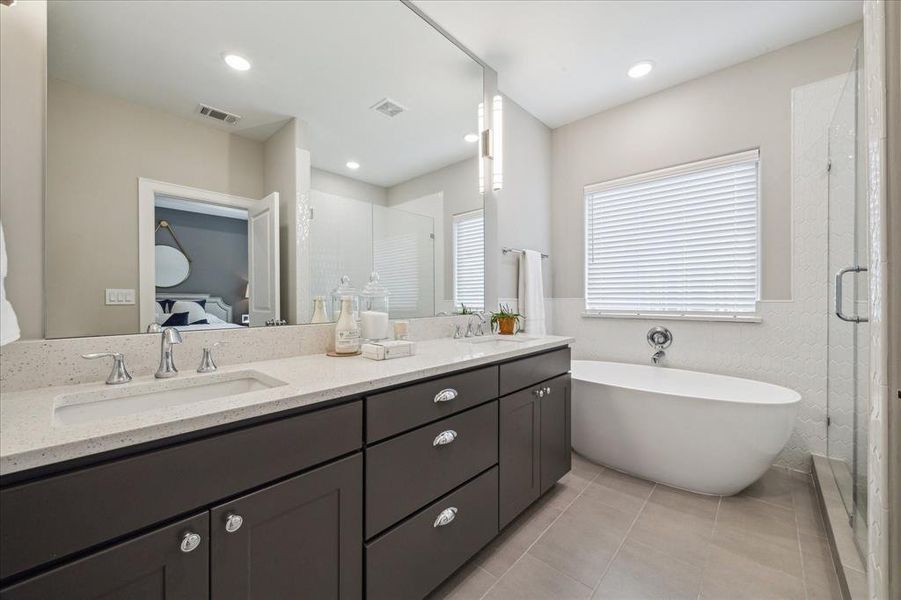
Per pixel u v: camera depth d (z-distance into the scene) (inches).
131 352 44.4
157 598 27.8
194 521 29.5
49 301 40.0
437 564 50.9
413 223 81.5
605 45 87.4
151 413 30.4
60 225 40.8
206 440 30.4
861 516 56.6
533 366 72.7
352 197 70.0
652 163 109.0
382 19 71.3
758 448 72.6
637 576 56.0
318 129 64.4
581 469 91.7
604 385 89.4
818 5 75.9
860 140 60.4
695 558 59.6
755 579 54.7
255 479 33.3
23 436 25.5
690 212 103.8
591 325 121.5
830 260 79.7
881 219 32.3
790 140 88.4
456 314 92.1
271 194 58.5
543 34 83.3
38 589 23.2
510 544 63.9
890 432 31.6
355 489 41.3
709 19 79.7
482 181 95.3
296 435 36.2
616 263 117.5
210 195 52.2
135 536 27.0
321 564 38.2
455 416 54.4
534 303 114.5
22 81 38.9
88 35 43.0
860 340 60.6
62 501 24.1
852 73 65.7
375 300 74.3
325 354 62.1
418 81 79.2
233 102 54.3
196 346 49.9
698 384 97.7
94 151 43.1
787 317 88.9
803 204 86.9
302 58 61.9
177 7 49.4
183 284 49.4
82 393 37.1
